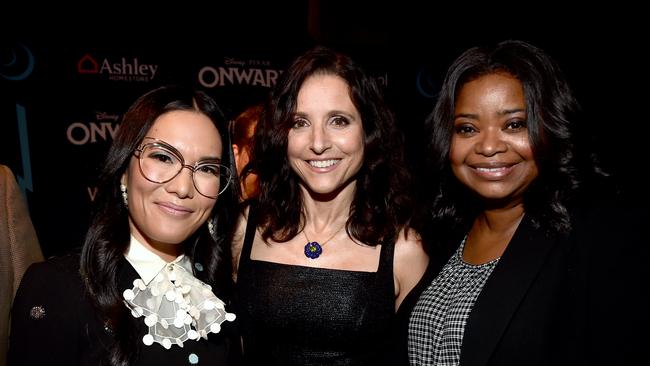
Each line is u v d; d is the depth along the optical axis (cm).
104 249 138
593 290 130
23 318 128
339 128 184
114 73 446
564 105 145
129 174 141
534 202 148
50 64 430
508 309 143
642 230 130
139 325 138
